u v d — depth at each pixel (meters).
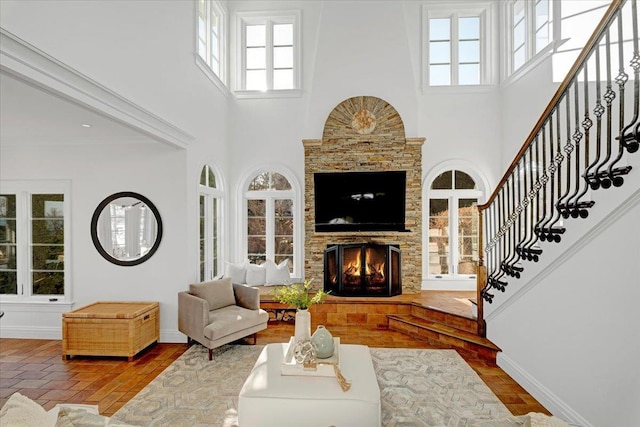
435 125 5.74
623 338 1.98
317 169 5.53
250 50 6.09
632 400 1.92
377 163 5.48
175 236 4.19
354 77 5.54
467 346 3.80
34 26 2.08
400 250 5.32
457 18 5.87
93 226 4.21
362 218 5.45
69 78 2.34
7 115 3.14
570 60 4.27
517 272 3.12
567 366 2.48
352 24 5.54
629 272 1.94
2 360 3.64
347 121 5.52
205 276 5.03
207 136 4.90
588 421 2.26
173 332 4.18
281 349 2.89
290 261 5.95
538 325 2.84
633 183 1.91
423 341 4.23
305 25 5.91
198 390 3.01
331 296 5.14
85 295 4.24
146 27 3.39
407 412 2.68
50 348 3.96
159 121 3.46
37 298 4.32
